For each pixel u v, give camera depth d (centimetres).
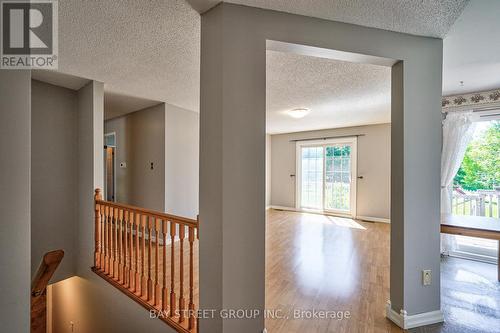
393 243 193
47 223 299
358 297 228
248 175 153
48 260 122
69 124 317
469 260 325
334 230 466
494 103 319
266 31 156
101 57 226
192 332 176
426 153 188
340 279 264
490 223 209
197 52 216
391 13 160
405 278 183
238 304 150
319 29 166
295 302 220
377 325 188
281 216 595
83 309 307
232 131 150
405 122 183
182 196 427
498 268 268
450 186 344
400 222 186
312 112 436
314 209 639
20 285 69
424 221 187
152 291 225
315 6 154
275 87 302
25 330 70
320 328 185
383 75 264
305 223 522
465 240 370
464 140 332
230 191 149
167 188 403
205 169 158
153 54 220
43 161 297
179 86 308
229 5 149
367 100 357
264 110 156
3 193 66
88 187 299
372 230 465
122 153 483
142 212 230
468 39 197
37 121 293
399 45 183
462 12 163
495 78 284
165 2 152
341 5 153
